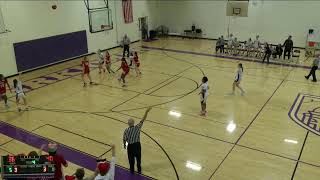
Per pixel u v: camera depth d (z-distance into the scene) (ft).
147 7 83.87
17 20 51.52
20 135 30.78
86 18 65.05
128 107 37.65
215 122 33.35
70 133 31.09
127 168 24.88
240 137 29.96
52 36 57.98
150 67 56.24
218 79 48.73
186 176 23.77
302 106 37.63
